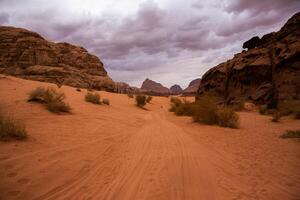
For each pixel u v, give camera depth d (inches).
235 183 221.0
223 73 1395.2
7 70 2455.7
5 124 321.7
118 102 1443.2
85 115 632.4
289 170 259.0
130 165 274.2
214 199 188.2
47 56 2878.9
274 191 203.9
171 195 195.5
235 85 1317.7
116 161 289.1
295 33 1151.6
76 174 236.8
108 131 480.4
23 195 183.3
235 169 261.3
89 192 200.2
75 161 271.1
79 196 192.1
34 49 2817.4
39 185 202.5
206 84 1509.6
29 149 285.9
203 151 342.0
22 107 543.5
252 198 190.2
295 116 770.2
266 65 1152.2
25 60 2677.2
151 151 341.1
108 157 303.4
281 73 1077.1
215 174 243.8
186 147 367.6
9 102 571.2
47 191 195.5
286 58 1052.5
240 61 1317.7
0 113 400.2
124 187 211.5
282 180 229.5
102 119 625.9
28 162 245.0
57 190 199.5
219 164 278.4
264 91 1109.1
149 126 629.9
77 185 212.7
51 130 402.6
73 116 578.6
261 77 1176.8
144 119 814.5
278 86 1061.8
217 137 462.3
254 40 1460.4
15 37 2829.7
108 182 222.7
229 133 512.7
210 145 386.0
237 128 597.3
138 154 323.6
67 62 3159.5
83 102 945.5
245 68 1237.1
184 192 201.2
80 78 2807.6
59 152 292.5
